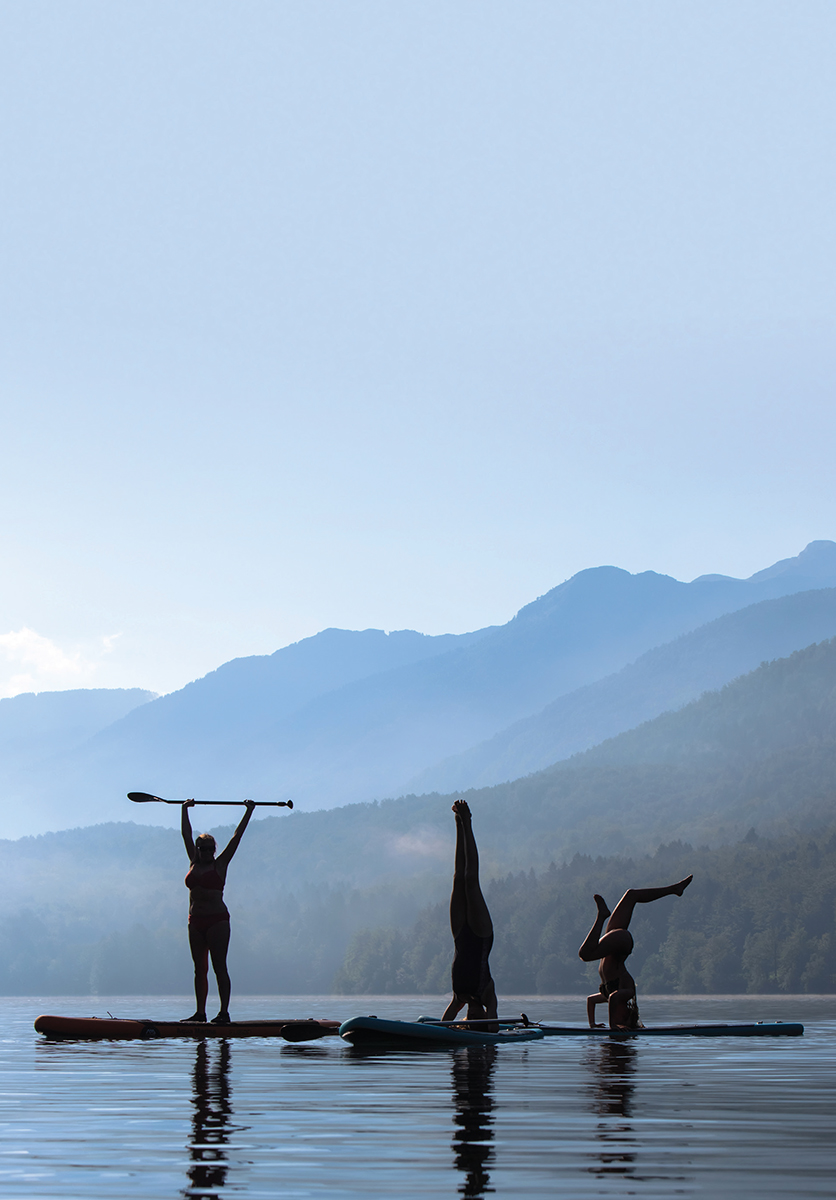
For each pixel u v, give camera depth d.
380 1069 15.62
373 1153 8.88
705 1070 15.59
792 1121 10.56
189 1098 12.34
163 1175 8.02
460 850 23.55
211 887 24.44
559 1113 11.05
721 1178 7.86
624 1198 7.21
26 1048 20.77
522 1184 7.68
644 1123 10.42
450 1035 20.38
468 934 23.28
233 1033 23.28
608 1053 18.66
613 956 24.48
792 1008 63.16
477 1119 10.66
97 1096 12.57
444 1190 7.50
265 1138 9.58
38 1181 7.82
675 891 25.17
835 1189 7.45
